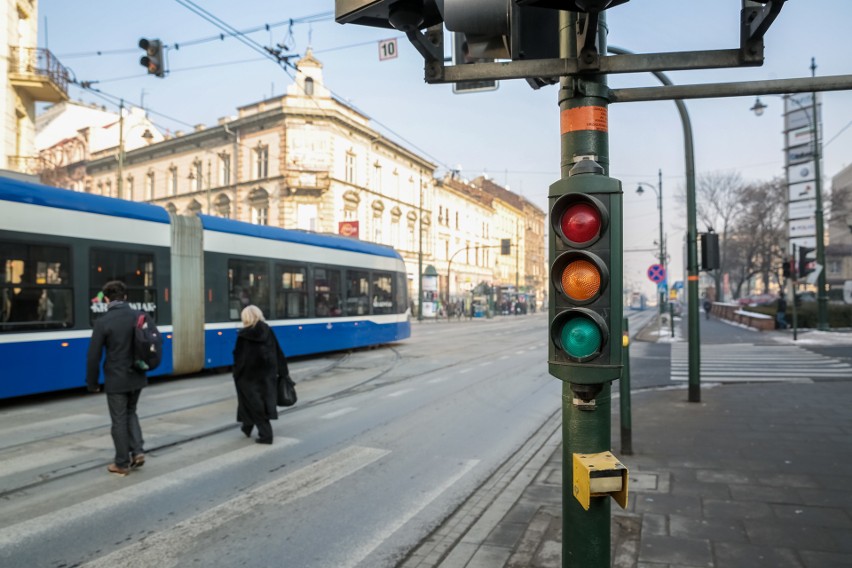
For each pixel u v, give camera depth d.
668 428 7.32
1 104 20.75
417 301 51.41
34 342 9.13
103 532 4.29
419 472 5.87
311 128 39.19
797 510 4.38
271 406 6.93
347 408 9.19
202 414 8.57
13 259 8.93
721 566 3.47
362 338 17.89
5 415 8.49
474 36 2.51
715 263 8.81
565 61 2.37
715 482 5.09
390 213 47.22
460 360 16.25
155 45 12.91
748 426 7.38
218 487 5.34
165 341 11.36
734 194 52.03
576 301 2.32
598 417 2.41
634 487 4.97
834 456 5.89
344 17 2.40
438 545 4.04
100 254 10.23
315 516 4.65
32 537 4.18
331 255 16.59
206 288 12.34
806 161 28.19
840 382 11.31
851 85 2.46
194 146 44.62
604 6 2.10
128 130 53.25
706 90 2.57
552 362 2.39
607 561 2.40
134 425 5.82
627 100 2.62
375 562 3.84
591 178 2.32
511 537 4.09
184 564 3.79
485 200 71.06
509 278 79.19
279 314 14.45
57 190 9.73
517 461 6.21
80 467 5.88
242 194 41.22
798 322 27.27
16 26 21.66
